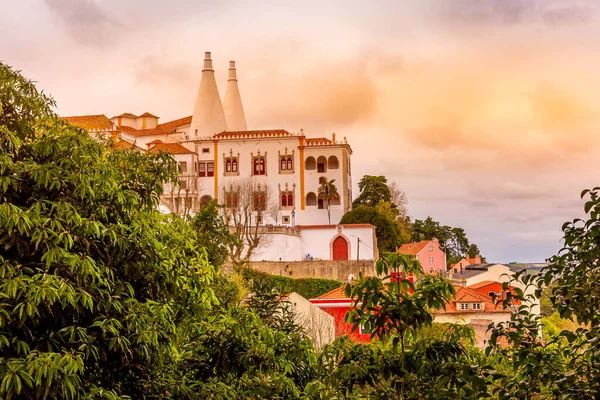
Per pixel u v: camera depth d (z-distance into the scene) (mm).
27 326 12094
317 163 120688
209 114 144000
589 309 11133
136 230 13672
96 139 15609
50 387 10969
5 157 12383
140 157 15406
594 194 11102
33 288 11156
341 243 99938
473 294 49062
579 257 11172
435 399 11125
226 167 121062
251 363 14500
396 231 116688
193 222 55875
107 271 12781
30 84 14102
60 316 12203
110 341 12594
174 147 119125
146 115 147875
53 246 11867
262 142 120812
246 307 17438
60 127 14438
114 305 12539
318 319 36656
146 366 13820
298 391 14062
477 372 11328
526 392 10742
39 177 12469
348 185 122938
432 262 113188
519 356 10891
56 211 12586
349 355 12039
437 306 11625
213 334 14812
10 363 10719
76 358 11258
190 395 13773
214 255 54906
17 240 11766
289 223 119312
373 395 11766
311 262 88562
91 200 13148
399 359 11773
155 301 14000
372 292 11656
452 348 11773
